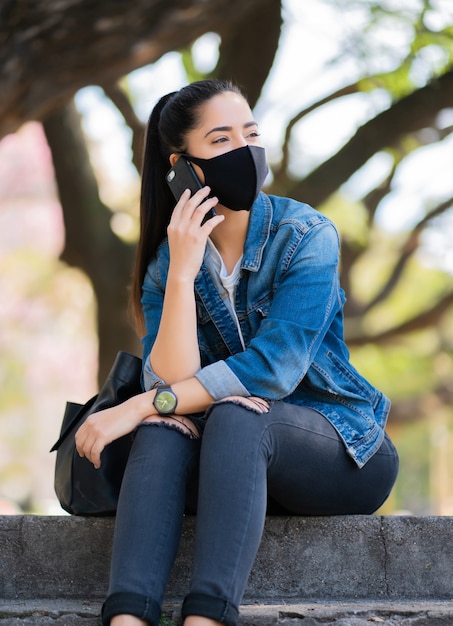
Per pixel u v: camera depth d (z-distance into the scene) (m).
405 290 13.42
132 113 9.07
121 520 2.90
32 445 22.56
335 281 3.29
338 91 8.76
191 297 3.24
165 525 2.89
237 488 2.85
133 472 2.96
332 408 3.26
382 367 13.52
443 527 3.32
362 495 3.29
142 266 3.63
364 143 8.05
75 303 18.02
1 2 5.12
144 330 3.70
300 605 3.10
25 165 17.69
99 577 3.34
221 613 2.71
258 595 3.29
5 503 17.22
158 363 3.21
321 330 3.20
